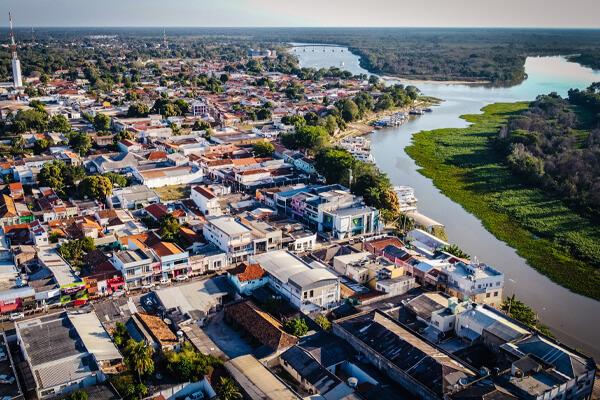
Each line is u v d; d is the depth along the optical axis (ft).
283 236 580.30
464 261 510.58
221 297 463.83
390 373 355.15
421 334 407.85
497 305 478.59
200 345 389.19
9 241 538.88
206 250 540.93
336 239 609.83
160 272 487.20
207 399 342.64
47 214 604.08
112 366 350.02
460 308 418.92
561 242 645.10
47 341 364.38
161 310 433.89
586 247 626.23
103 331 385.50
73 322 390.63
